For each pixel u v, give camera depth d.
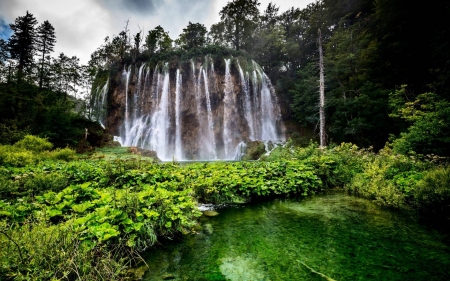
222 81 39.41
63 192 5.19
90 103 36.06
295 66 43.25
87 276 2.96
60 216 4.62
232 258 4.22
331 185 10.48
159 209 5.03
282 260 4.14
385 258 4.17
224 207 7.66
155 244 4.76
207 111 38.78
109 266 3.37
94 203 4.64
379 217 6.45
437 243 4.75
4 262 2.62
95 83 42.25
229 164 11.00
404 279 3.52
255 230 5.59
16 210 4.24
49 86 30.17
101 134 26.47
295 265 3.96
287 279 3.53
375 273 3.69
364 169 10.52
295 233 5.38
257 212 7.06
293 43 40.38
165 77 38.75
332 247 4.63
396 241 4.88
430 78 15.26
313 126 36.00
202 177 8.63
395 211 6.96
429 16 14.73
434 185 6.40
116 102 39.97
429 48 14.84
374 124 21.06
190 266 3.95
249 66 40.28
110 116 39.72
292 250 4.52
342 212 6.95
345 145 13.80
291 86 40.59
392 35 17.20
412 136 10.38
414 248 4.54
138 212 4.52
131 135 38.22
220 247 4.67
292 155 14.14
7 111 20.38
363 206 7.57
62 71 31.27
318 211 7.09
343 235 5.22
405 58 16.55
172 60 40.09
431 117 10.18
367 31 23.02
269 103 40.50
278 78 43.91
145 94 39.19
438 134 9.66
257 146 29.41
